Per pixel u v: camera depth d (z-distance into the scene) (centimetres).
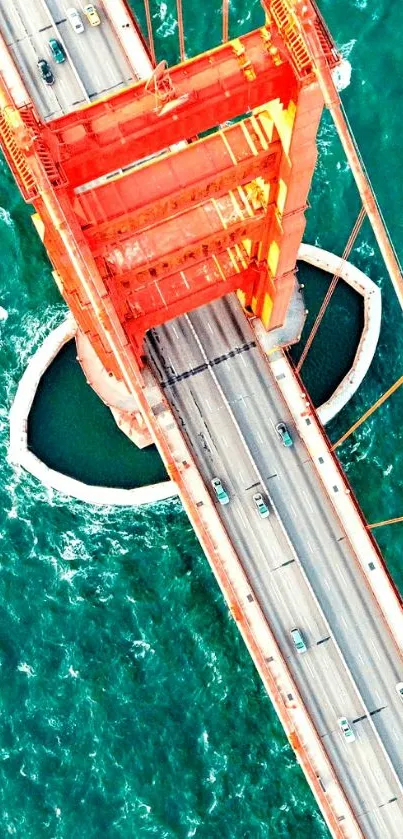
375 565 12800
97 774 12900
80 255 8569
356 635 12800
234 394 13388
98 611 13512
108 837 12725
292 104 8556
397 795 12500
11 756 12988
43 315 14250
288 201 9875
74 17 13400
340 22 14788
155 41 14800
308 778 12050
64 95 13362
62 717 13125
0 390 14162
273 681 12269
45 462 14025
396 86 14550
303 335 14162
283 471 13212
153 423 10831
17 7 13575
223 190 9975
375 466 13862
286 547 13025
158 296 11838
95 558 13738
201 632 13438
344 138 8469
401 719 12638
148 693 13212
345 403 13962
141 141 8800
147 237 10388
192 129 9075
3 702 13175
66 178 8612
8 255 14438
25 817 12781
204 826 12788
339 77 14588
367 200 8975
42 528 13812
